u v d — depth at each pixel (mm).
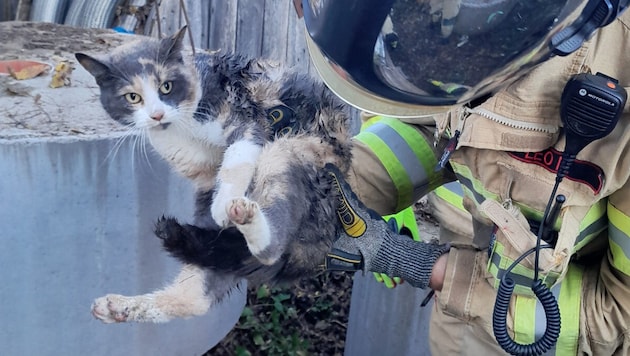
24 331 1629
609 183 1080
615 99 981
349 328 2568
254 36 3568
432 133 1489
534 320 1159
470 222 1691
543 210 1129
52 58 2186
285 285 1143
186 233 1102
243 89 1192
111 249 1655
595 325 1191
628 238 1124
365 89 993
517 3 888
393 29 919
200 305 1166
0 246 1546
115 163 1588
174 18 3420
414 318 2152
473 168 1192
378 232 1193
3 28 2527
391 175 1441
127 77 1205
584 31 941
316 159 1172
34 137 1526
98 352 1739
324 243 1118
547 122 1087
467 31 903
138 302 1157
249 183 1104
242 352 2656
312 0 1046
